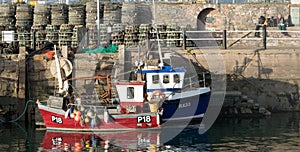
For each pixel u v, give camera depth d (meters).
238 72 90.31
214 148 71.25
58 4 100.50
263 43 93.00
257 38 94.38
